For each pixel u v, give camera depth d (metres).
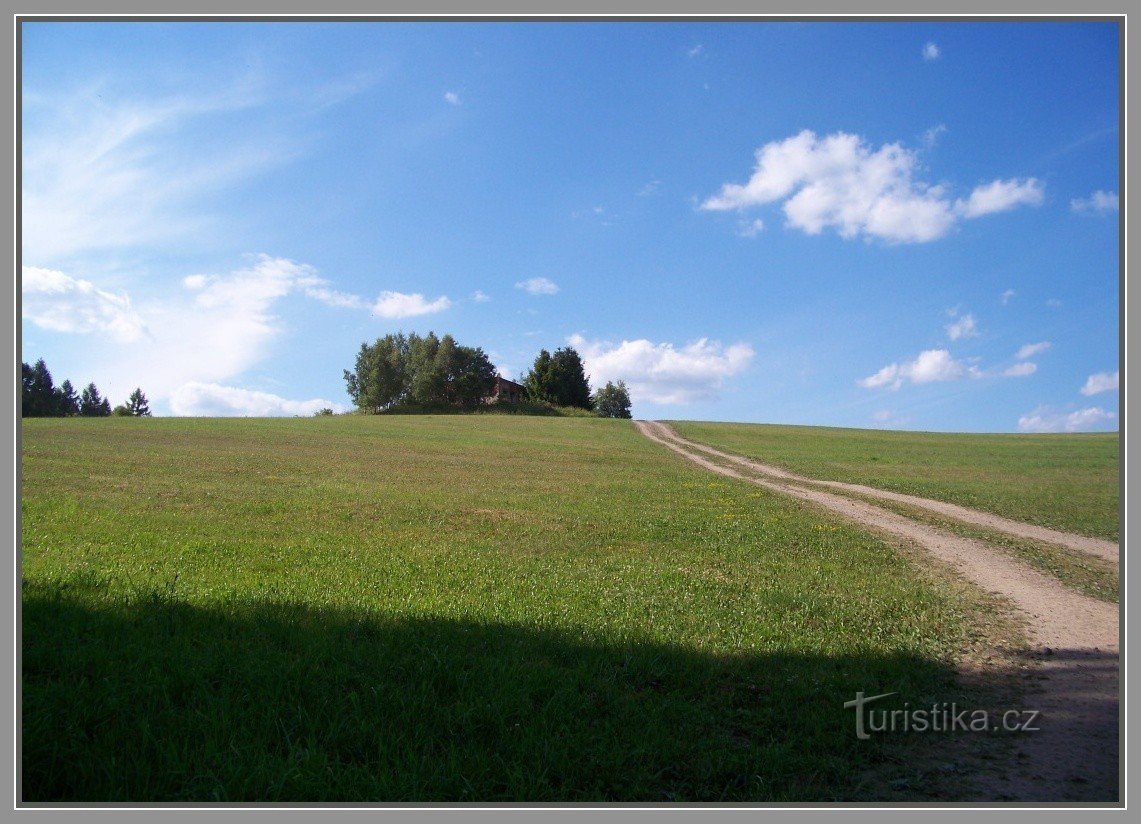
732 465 47.62
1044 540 22.20
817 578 15.46
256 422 63.00
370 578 13.38
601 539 20.08
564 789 5.41
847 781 5.98
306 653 7.88
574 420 86.56
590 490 32.22
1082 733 7.21
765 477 40.75
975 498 31.80
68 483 25.58
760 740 6.67
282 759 5.45
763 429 80.25
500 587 13.10
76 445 37.72
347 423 67.81
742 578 15.17
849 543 20.50
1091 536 23.27
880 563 17.72
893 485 37.06
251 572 13.49
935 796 5.79
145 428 49.88
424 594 12.14
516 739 6.11
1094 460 50.03
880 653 9.72
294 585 12.28
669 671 8.34
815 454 55.16
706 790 5.62
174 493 25.06
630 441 63.81
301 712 6.26
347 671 7.41
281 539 17.95
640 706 7.16
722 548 19.16
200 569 13.35
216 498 24.58
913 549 20.00
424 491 29.50
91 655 7.21
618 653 8.85
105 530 17.44
